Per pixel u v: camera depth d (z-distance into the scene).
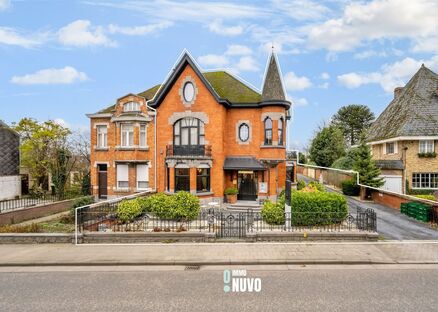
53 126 25.03
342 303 6.83
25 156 25.38
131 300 7.06
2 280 8.44
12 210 15.45
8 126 25.55
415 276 8.45
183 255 10.02
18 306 6.88
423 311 6.49
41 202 18.98
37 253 10.40
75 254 10.25
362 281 8.09
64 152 25.05
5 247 11.18
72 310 6.64
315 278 8.31
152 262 9.48
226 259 9.61
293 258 9.65
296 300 6.98
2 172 24.44
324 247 10.79
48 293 7.54
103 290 7.65
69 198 21.53
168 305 6.78
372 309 6.57
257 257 9.77
